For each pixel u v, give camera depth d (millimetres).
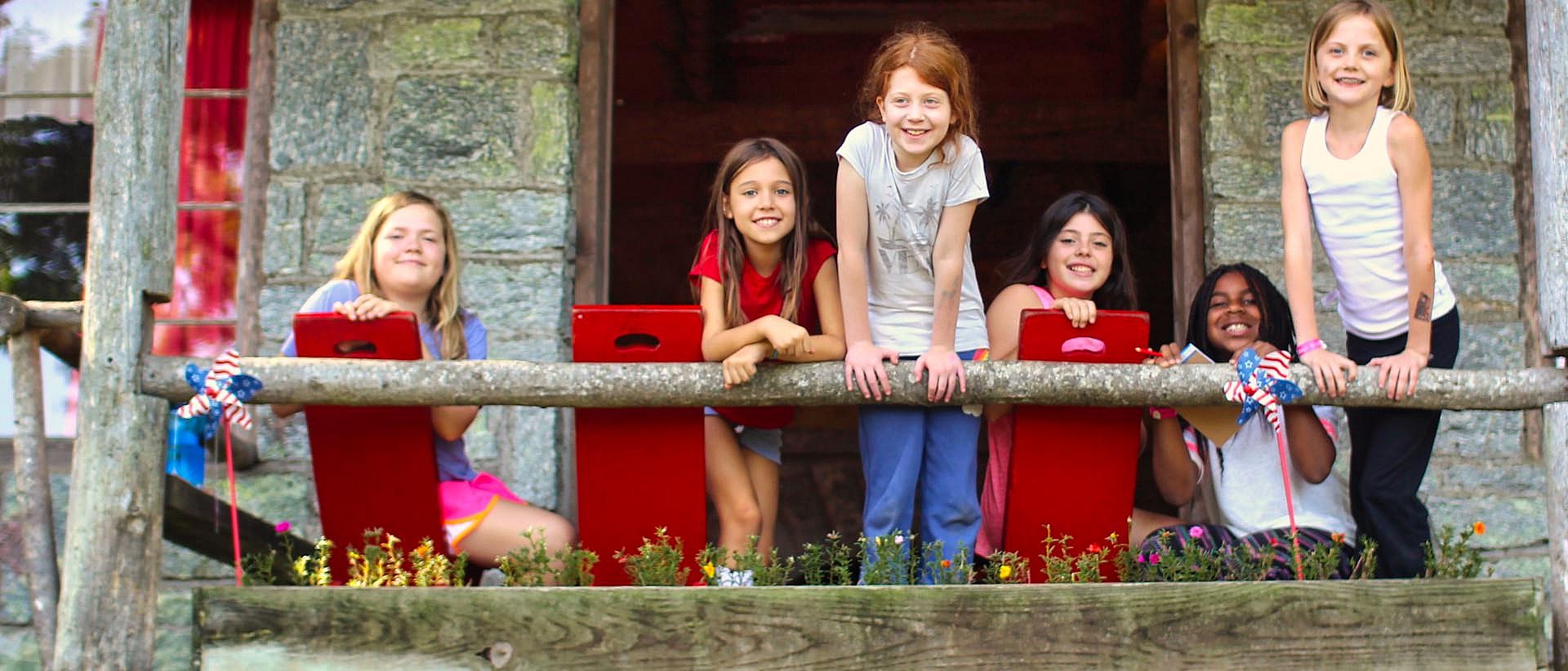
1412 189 3547
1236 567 3605
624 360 3309
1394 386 3295
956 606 3109
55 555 3623
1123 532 3438
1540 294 3410
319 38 5117
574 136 5105
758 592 3102
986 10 9953
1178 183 5094
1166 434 3967
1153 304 9625
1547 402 3312
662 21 8930
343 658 3078
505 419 4844
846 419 6039
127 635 3242
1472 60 5109
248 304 5023
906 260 3590
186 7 3531
